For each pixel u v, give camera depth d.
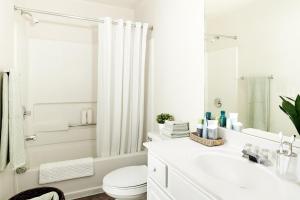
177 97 1.93
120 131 2.41
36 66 2.50
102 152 2.35
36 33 2.49
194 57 1.67
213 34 1.47
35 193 1.60
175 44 1.94
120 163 2.23
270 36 1.09
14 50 1.93
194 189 0.87
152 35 2.42
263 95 1.14
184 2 1.78
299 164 0.87
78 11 2.71
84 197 2.07
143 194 1.54
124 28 2.39
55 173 1.92
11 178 1.75
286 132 1.02
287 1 1.01
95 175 2.12
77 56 2.72
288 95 1.01
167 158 1.08
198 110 1.64
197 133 1.46
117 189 1.49
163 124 1.82
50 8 2.55
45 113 2.58
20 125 1.58
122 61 2.36
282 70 1.04
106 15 2.87
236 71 1.31
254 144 1.16
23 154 1.61
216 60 1.45
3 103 1.43
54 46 2.58
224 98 1.40
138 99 2.46
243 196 0.72
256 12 1.17
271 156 1.06
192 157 1.10
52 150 2.58
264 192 0.75
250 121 1.22
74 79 2.71
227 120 1.36
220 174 1.11
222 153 1.17
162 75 2.21
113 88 2.38
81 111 2.77
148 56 2.54
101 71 2.32
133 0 2.72
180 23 1.85
